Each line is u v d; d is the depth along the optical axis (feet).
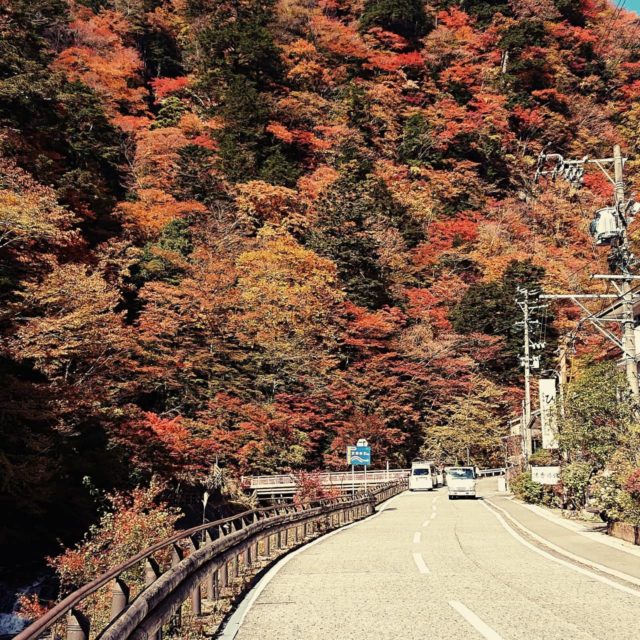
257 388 151.12
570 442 65.36
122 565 16.93
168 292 133.59
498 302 213.87
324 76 309.01
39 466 62.90
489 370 213.66
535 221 262.67
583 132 294.87
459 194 279.90
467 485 113.39
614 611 24.54
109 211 137.49
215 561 28.40
